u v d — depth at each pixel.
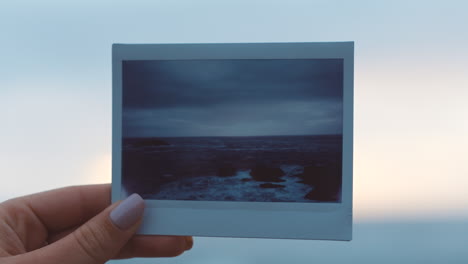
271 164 0.73
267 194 0.73
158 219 0.74
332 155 0.72
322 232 0.72
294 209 0.72
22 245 0.80
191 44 0.74
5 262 0.65
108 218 0.69
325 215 0.72
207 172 0.74
